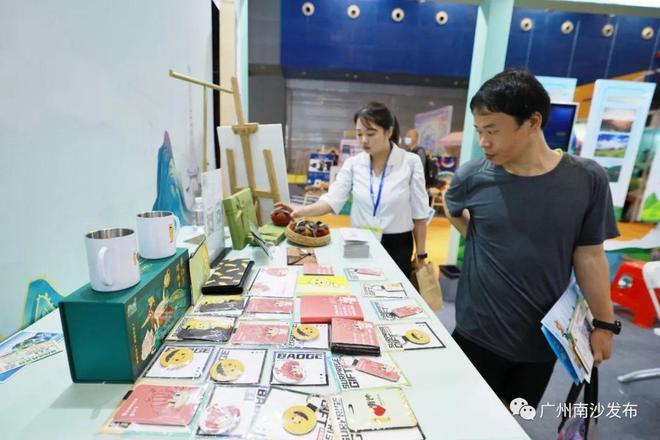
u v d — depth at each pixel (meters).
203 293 0.91
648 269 2.01
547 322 0.78
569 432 0.90
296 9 4.16
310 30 4.25
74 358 0.57
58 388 0.57
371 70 4.42
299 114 7.04
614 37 4.01
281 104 6.92
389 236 1.83
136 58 1.09
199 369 0.62
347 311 0.83
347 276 1.08
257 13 4.34
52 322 0.73
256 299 0.89
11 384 0.57
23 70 0.66
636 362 2.22
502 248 1.04
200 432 0.49
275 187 1.67
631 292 2.74
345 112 7.08
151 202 1.22
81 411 0.52
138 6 1.09
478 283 1.12
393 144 1.82
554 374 2.05
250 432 0.50
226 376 0.60
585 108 3.77
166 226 0.76
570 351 0.80
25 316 0.70
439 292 1.64
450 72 4.39
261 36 4.41
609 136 3.07
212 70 1.92
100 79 0.91
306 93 6.95
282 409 0.54
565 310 0.91
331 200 1.84
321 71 5.18
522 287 1.02
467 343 1.18
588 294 1.00
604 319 0.97
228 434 0.49
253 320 0.80
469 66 4.37
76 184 0.83
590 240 0.97
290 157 7.21
